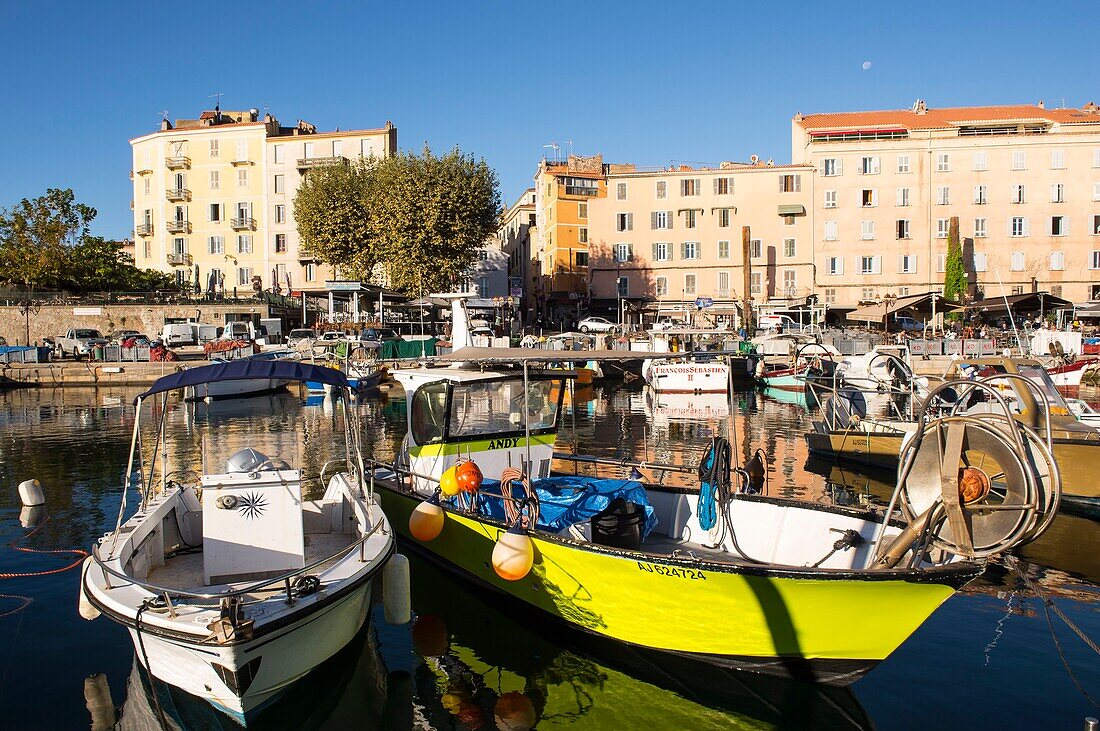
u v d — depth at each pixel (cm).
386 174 4647
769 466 1767
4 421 2667
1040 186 5600
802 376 3111
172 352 4106
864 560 766
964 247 5647
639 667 784
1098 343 3666
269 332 4509
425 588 995
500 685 749
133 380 3912
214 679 620
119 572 677
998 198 5625
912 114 6162
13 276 4991
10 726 660
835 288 5756
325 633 684
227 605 595
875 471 1711
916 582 634
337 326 4481
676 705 711
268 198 5978
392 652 819
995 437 626
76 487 1589
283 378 889
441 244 4544
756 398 3359
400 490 1061
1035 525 600
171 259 6031
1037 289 5475
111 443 2173
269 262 5984
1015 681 713
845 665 694
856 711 671
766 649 711
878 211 5719
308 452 2008
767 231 5803
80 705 696
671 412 2892
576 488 901
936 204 5675
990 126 5719
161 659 648
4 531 1253
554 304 6197
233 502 724
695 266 5875
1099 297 5569
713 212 5853
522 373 1044
